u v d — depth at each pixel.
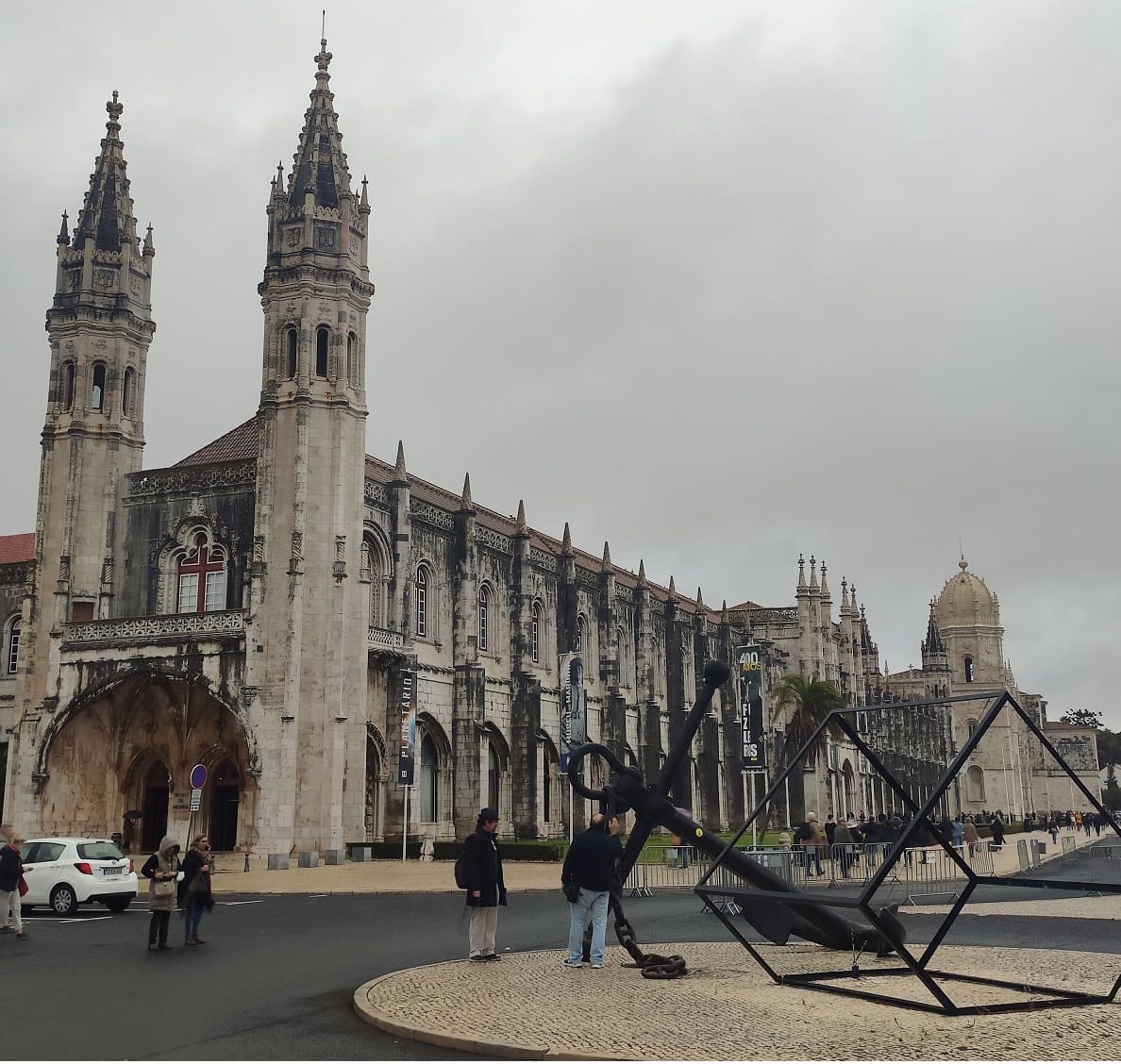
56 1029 14.66
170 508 56.44
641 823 19.27
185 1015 15.59
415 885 38.78
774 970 19.05
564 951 21.41
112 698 53.31
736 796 85.94
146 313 61.03
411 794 54.72
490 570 64.75
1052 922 29.12
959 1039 13.21
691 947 22.17
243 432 62.09
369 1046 13.53
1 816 60.81
